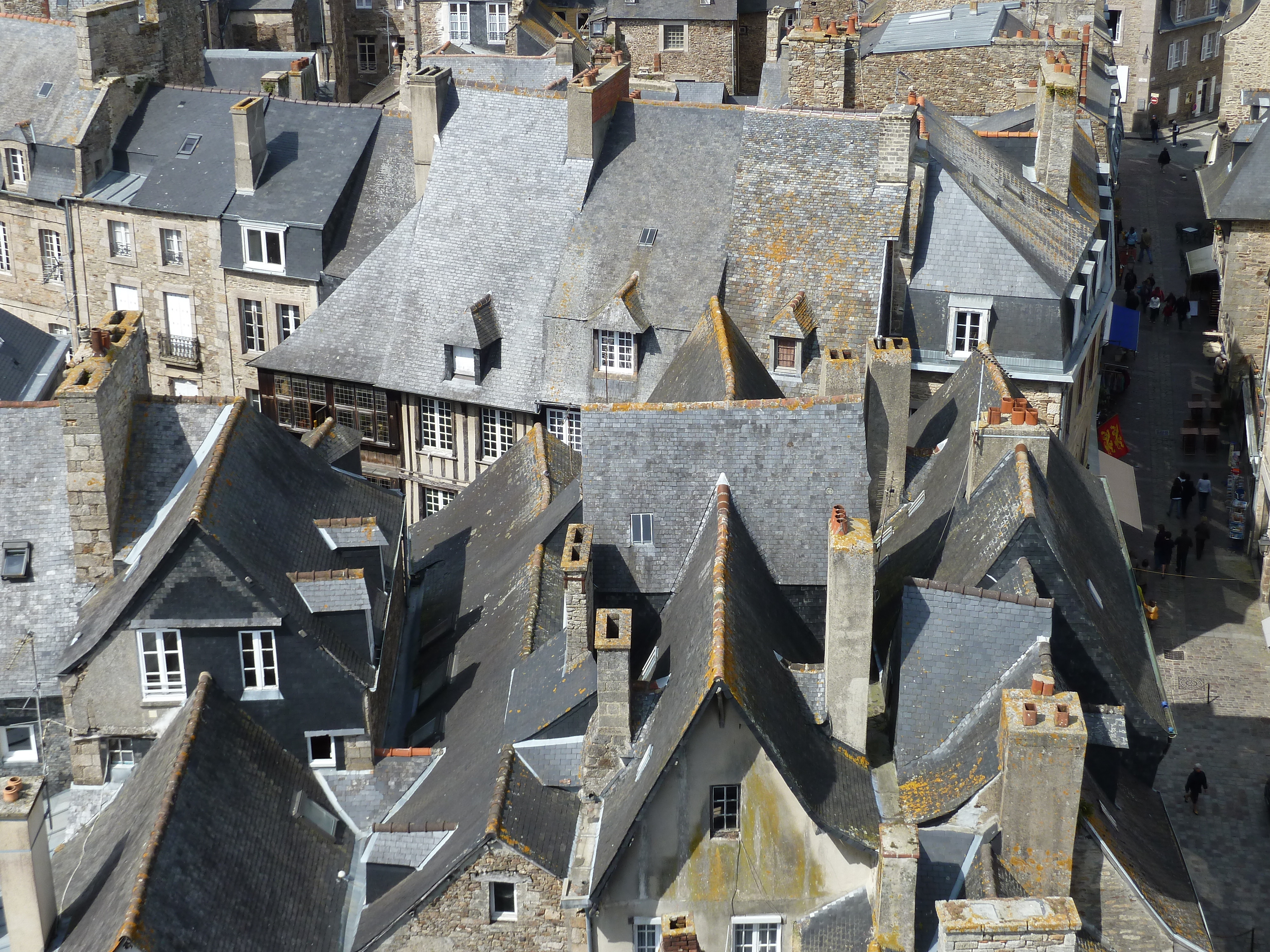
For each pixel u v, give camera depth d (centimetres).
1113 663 3747
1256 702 5397
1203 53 12138
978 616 3522
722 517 3741
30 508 4066
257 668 3794
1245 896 4497
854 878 3312
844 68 7119
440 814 3625
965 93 7225
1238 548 6425
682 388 4938
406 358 6191
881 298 5569
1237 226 7181
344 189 6569
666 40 10850
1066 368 5584
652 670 3631
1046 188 6181
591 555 3706
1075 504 4334
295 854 3562
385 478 6406
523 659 3825
